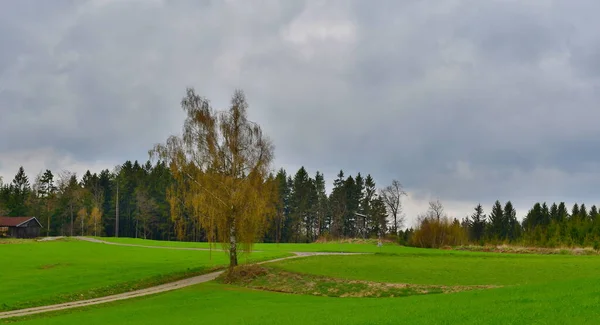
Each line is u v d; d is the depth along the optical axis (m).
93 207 172.50
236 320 30.05
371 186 184.00
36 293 47.59
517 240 118.06
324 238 135.38
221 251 92.56
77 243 107.38
